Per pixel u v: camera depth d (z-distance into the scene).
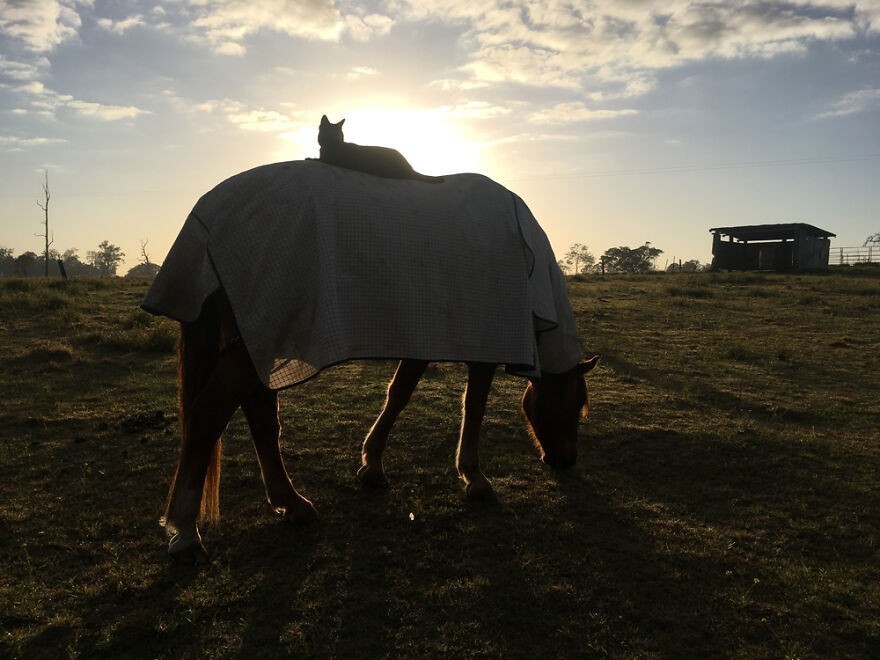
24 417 5.66
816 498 4.36
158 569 3.18
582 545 3.57
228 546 3.45
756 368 8.98
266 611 2.87
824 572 3.34
